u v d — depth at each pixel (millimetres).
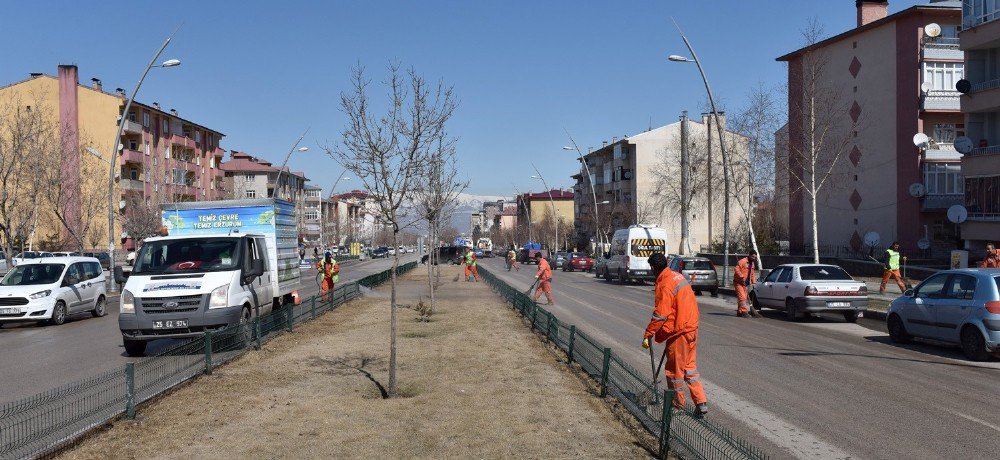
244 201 16594
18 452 6242
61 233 52062
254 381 9836
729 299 26969
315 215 115500
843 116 42281
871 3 42344
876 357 12180
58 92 57625
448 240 142500
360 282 27609
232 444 6699
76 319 21000
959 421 7621
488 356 11773
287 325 15227
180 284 12656
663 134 72812
